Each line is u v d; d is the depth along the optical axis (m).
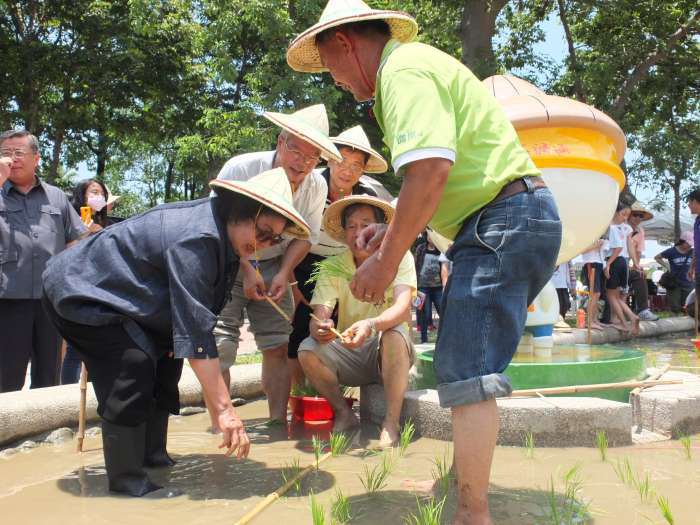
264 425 4.52
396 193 17.19
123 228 3.04
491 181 2.41
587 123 4.36
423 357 4.70
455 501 2.78
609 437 3.69
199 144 18.09
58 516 2.70
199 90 22.39
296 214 2.93
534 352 4.81
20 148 4.62
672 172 23.50
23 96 21.22
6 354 4.58
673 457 3.46
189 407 4.98
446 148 2.24
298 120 3.88
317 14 16.66
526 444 3.67
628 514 2.60
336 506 2.61
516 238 2.38
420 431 4.04
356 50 2.61
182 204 3.08
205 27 19.86
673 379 4.47
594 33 19.84
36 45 20.48
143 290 2.94
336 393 4.35
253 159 4.13
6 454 3.75
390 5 18.16
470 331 2.39
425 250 10.21
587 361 4.35
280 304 4.47
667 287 14.62
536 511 2.64
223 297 3.05
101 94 21.06
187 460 3.60
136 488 2.97
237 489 3.05
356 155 4.48
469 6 16.05
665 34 18.48
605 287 10.27
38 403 4.06
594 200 4.46
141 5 19.39
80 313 2.92
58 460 3.61
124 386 2.93
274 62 16.67
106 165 43.50
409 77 2.34
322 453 3.71
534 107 4.36
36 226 4.70
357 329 3.79
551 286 4.79
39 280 4.66
